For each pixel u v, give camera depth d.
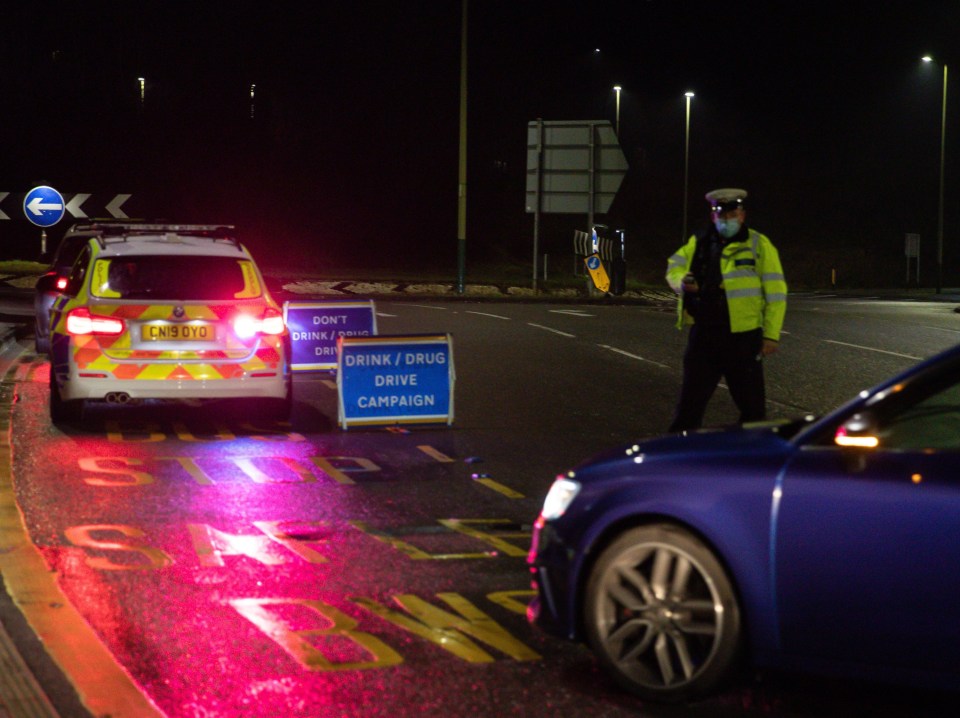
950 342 26.83
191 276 14.35
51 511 10.38
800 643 5.98
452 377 15.18
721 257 11.39
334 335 19.56
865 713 6.18
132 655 6.90
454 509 10.81
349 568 8.81
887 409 6.03
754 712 6.18
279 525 10.08
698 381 11.59
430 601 8.03
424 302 37.56
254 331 14.31
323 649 7.05
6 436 13.87
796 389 19.22
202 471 12.20
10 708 5.93
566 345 24.48
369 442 14.09
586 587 6.41
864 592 5.82
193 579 8.45
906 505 5.76
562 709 6.19
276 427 14.95
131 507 10.59
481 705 6.22
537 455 13.48
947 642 5.69
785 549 5.96
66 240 20.06
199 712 6.08
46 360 20.66
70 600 7.91
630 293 49.06
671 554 6.23
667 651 6.24
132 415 15.53
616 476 6.40
